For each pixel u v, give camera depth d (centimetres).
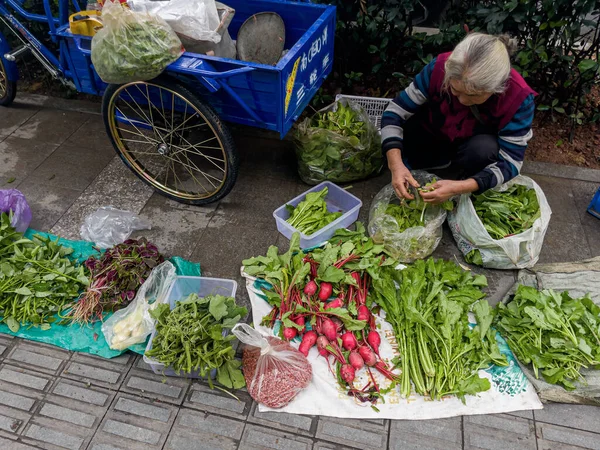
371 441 193
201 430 197
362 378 210
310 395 205
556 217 286
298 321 218
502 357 207
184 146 289
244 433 196
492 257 248
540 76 340
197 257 266
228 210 294
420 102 256
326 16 266
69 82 317
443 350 206
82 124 359
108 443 195
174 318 206
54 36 250
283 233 276
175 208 295
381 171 319
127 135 347
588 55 331
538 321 209
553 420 198
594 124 342
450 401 202
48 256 251
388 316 223
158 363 201
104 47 217
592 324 211
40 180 314
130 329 218
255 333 194
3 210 263
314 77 277
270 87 227
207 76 221
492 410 200
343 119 287
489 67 197
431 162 295
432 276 230
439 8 366
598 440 193
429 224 253
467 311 226
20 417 203
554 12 284
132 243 252
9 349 225
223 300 212
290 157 330
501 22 297
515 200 256
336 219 266
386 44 334
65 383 213
